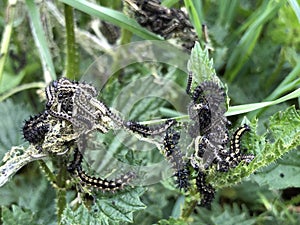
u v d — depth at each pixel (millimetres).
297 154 413
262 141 382
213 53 485
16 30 516
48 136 367
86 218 378
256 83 506
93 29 507
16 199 457
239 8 524
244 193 475
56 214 432
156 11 442
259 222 461
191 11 463
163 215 460
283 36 498
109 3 513
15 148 382
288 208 471
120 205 379
